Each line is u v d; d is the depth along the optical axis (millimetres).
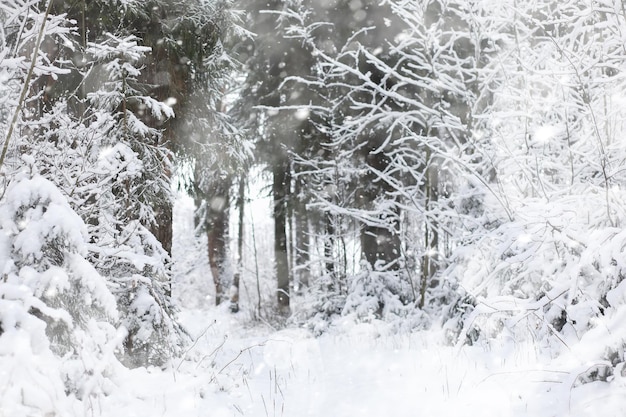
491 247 6809
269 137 15352
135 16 7336
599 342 4027
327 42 12898
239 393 5461
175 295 23750
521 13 6984
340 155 12117
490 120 7383
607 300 4344
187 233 27578
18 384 3143
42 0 6301
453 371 5773
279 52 14492
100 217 5516
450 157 7051
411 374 5980
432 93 11141
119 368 4445
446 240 11047
